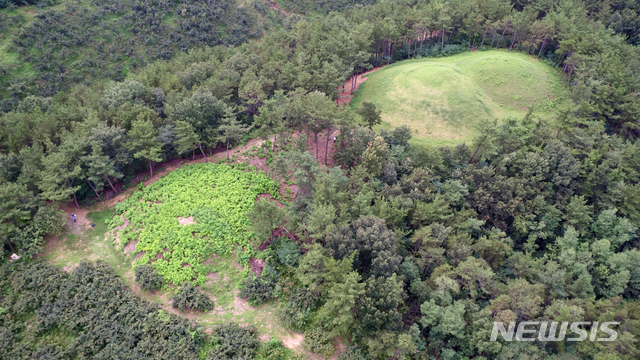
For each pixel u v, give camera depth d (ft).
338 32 352.49
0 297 175.73
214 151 266.77
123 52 387.96
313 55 322.34
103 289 175.42
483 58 352.69
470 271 170.81
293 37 360.28
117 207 214.90
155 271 181.98
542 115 309.63
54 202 206.39
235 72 296.92
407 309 170.50
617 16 427.33
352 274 150.82
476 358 151.23
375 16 403.34
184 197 219.20
